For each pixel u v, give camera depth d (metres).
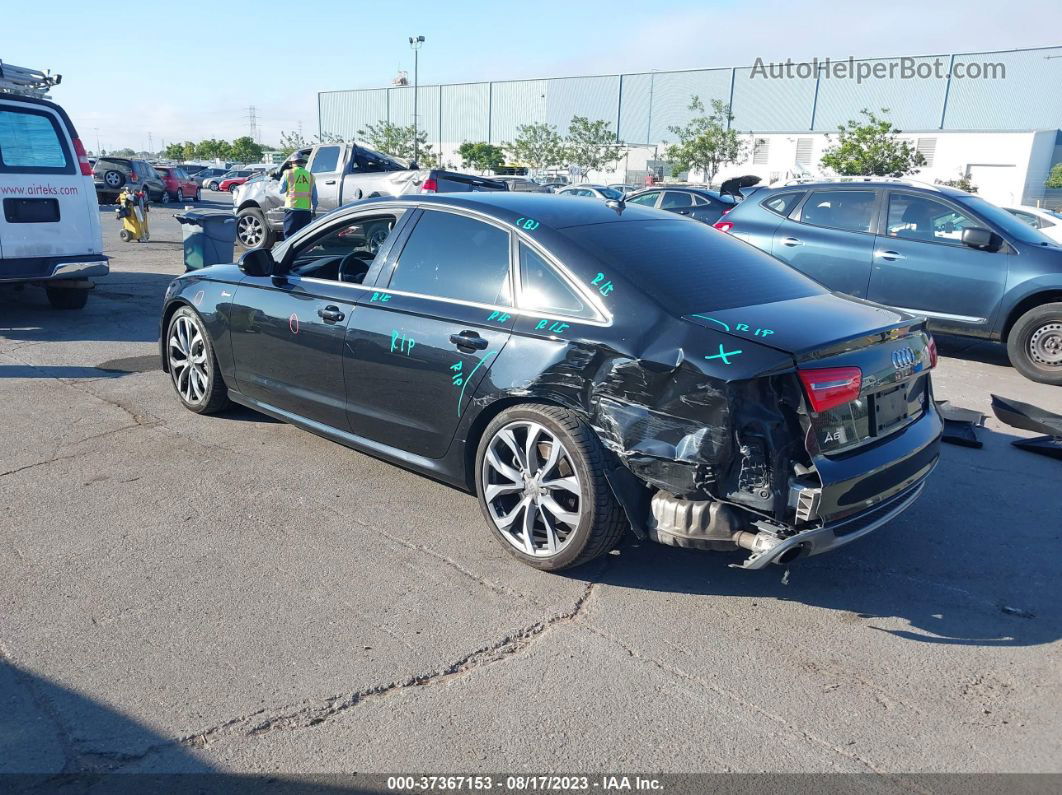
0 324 8.74
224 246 11.04
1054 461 5.43
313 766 2.58
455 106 57.22
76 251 8.75
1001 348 9.27
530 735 2.74
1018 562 4.04
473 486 4.16
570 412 3.59
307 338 4.75
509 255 3.99
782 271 4.24
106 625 3.29
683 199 17.08
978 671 3.16
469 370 3.90
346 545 4.02
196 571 3.74
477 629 3.34
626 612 3.50
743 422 3.16
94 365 7.16
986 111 41.22
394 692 2.94
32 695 2.87
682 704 2.92
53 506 4.36
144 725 2.74
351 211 4.82
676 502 3.32
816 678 3.08
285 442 5.39
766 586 3.75
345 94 62.06
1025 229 7.98
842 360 3.30
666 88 49.06
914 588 3.77
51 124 8.45
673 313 3.45
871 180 8.55
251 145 89.38
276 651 3.16
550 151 45.12
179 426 5.64
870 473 3.33
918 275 8.05
